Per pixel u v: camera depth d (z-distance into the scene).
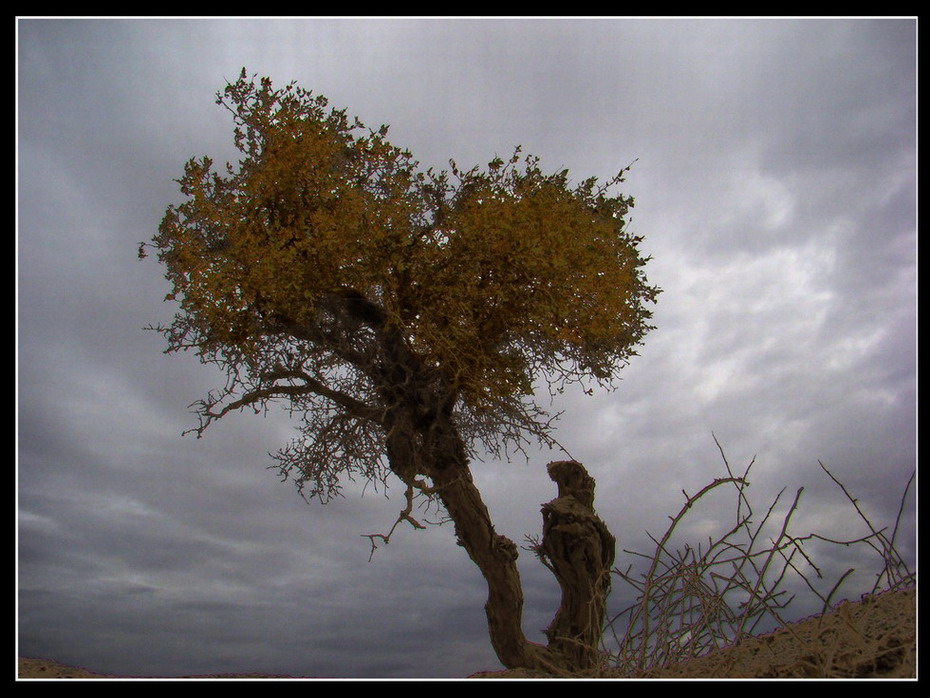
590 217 7.71
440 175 7.80
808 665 3.16
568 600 7.88
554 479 8.55
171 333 7.64
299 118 7.68
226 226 7.38
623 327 8.05
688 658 3.74
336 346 7.80
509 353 8.01
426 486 7.32
